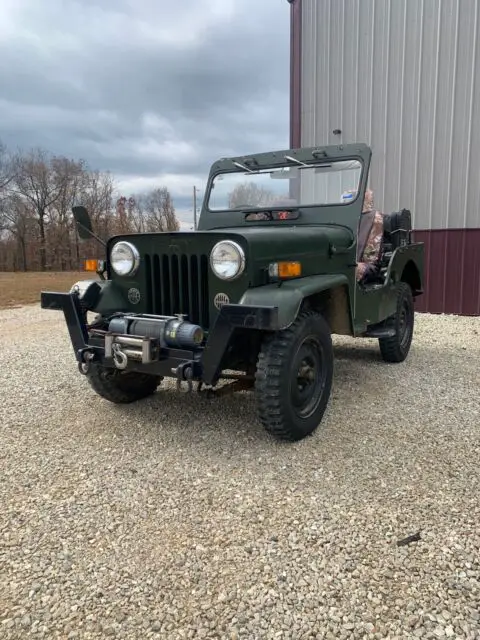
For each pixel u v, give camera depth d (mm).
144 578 2023
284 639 1729
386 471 2852
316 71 9742
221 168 4629
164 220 40625
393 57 8836
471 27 8109
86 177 40688
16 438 3352
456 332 7062
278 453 3088
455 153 8492
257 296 2875
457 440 3260
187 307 3297
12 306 11219
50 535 2303
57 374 4883
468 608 1846
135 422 3609
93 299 3496
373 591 1934
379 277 4828
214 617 1823
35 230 41656
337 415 3713
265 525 2359
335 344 6223
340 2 9273
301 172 4301
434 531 2295
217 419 3648
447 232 8719
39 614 1848
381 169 9172
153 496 2625
